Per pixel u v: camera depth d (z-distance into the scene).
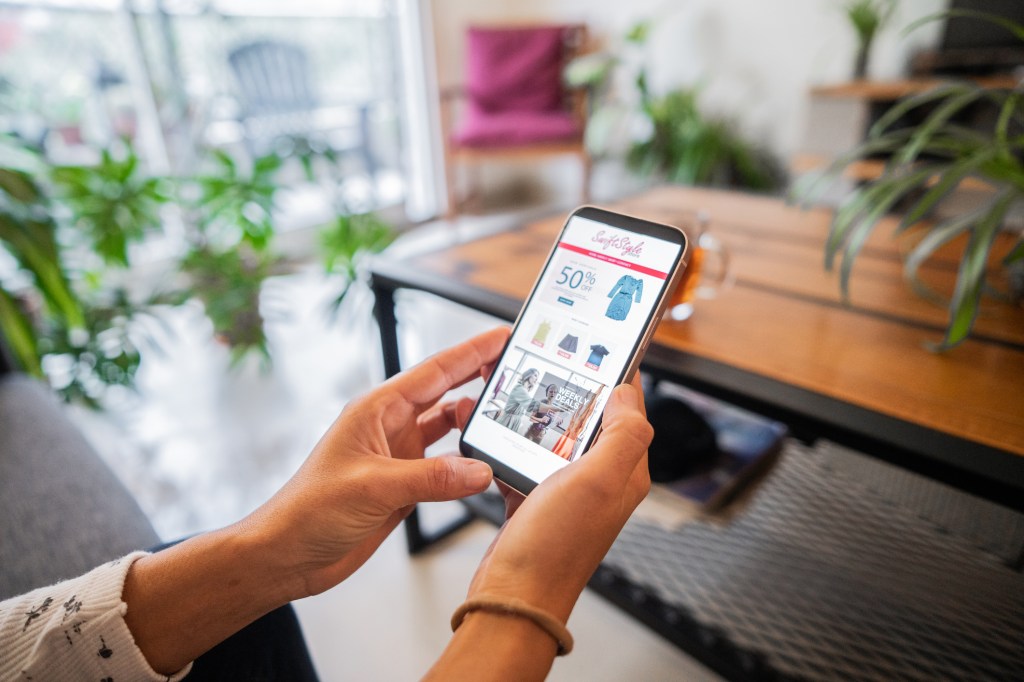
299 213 3.03
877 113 2.32
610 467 0.41
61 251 1.60
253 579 0.45
